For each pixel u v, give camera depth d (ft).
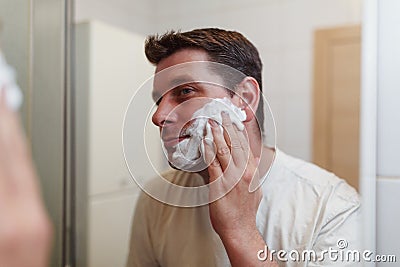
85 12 2.01
